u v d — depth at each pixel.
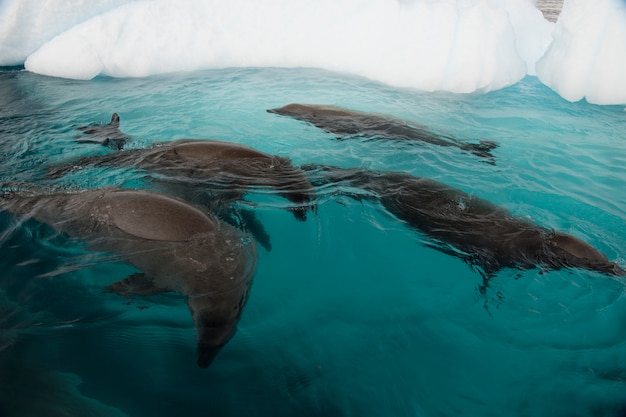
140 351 2.39
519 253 3.27
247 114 6.04
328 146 5.13
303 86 7.42
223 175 4.08
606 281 3.12
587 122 6.24
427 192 3.93
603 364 2.49
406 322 2.75
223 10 8.12
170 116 5.86
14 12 7.60
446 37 7.43
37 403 2.03
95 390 2.15
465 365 2.46
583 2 7.35
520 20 8.63
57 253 2.98
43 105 6.07
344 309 2.82
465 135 5.64
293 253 3.28
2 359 2.24
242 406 2.14
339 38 8.17
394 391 2.28
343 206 3.83
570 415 2.19
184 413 2.09
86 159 4.36
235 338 2.54
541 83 8.09
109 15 7.62
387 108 6.59
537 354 2.56
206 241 2.93
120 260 2.89
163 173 4.07
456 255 3.30
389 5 7.80
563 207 4.07
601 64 7.04
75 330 2.48
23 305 2.61
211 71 8.03
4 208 3.41
